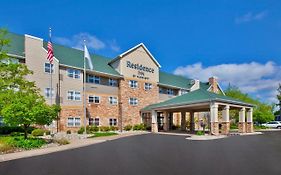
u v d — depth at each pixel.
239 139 24.62
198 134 31.23
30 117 19.47
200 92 34.97
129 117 41.66
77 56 38.97
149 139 25.42
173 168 10.62
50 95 32.03
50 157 14.28
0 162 12.94
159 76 51.78
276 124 59.56
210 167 10.75
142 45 45.25
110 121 39.69
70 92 34.56
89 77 37.81
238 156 13.77
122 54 41.47
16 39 33.28
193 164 11.45
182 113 42.62
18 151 16.58
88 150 17.23
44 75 31.89
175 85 51.22
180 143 21.14
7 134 26.27
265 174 9.47
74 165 11.64
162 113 45.94
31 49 31.05
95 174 9.73
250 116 36.78
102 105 38.84
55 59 33.16
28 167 11.36
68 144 20.70
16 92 22.48
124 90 41.50
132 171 10.14
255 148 17.28
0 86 23.05
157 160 12.70
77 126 34.91
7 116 19.16
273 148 17.28
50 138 24.52
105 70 39.94
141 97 44.03
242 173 9.62
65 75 34.31
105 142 22.84
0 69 23.98
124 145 20.08
